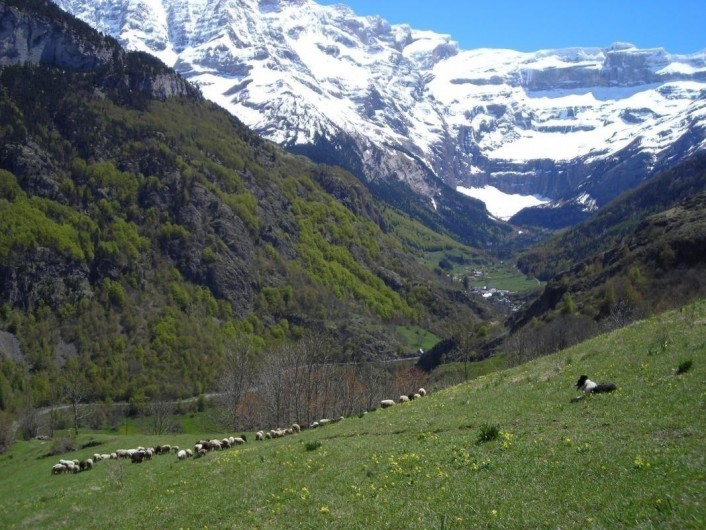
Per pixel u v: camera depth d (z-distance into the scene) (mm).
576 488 21031
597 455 23719
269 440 53344
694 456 21203
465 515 20984
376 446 34875
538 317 154500
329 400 111375
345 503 25672
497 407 37750
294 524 24656
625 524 17625
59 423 140125
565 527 18359
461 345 169125
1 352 165625
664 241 134250
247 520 26750
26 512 42188
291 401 106062
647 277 128750
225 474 37344
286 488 30078
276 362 114250
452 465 27016
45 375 166000
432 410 43094
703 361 33875
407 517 22172
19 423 124812
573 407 32969
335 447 37406
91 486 46312
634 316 107312
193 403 164750
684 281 118125
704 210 143000
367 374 157250
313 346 126750
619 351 43344
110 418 153875
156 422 135375
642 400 30516
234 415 106812
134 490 39969
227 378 128125
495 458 26484
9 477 65125
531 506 20438
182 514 30547
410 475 27078
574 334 117438
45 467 65875
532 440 28078
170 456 53719
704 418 25250
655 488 19344
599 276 150000
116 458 59562
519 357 119500
